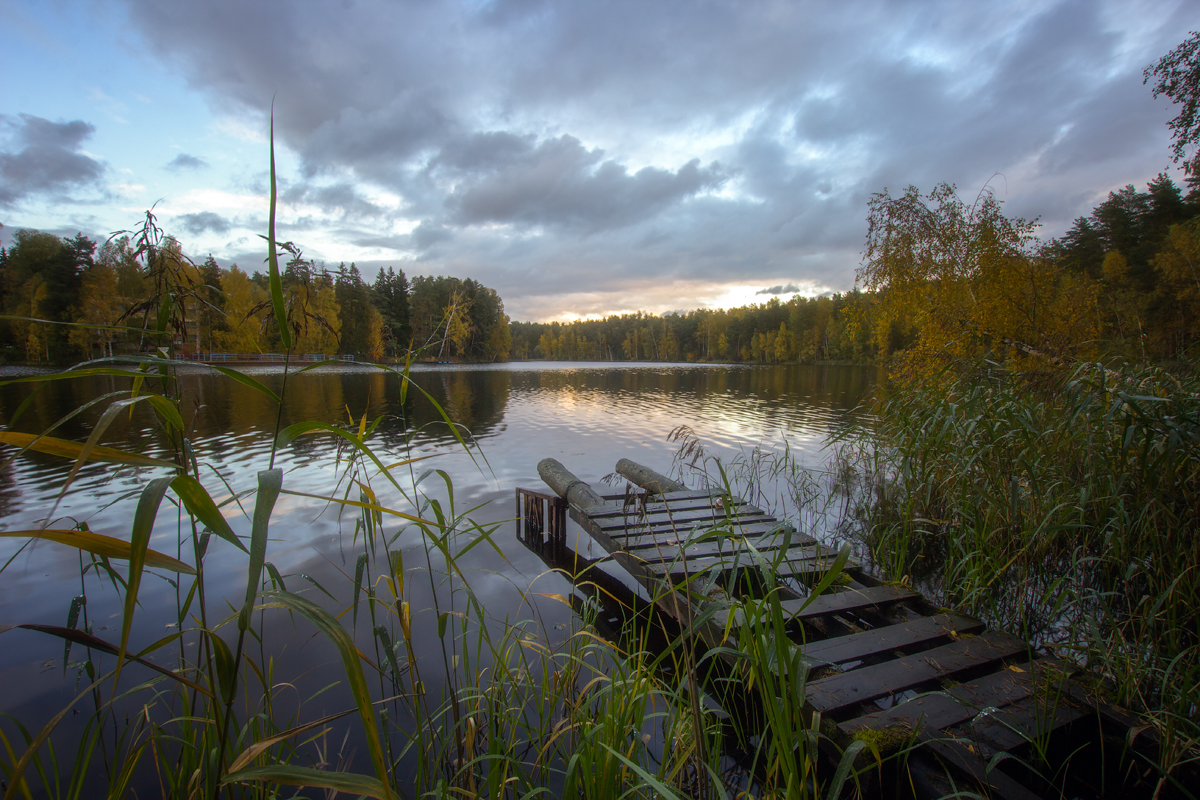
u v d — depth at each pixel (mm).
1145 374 3771
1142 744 2305
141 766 2359
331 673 3021
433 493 6863
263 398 16516
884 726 2287
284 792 2205
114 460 851
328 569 4445
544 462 7344
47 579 4258
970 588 3660
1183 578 2969
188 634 3436
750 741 2570
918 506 5047
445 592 4109
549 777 1977
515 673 2531
